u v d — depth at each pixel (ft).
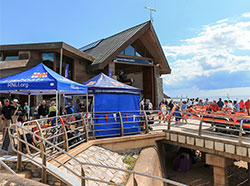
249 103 38.11
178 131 32.71
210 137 28.53
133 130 31.91
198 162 42.88
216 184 27.35
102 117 28.68
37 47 44.96
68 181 14.49
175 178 34.53
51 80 21.61
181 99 73.10
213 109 39.50
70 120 25.90
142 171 21.99
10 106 25.13
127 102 31.63
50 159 18.02
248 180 36.09
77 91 26.02
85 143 24.66
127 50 63.82
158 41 66.39
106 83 31.32
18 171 16.30
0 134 29.81
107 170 21.40
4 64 41.47
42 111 29.81
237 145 25.43
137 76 76.33
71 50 47.62
